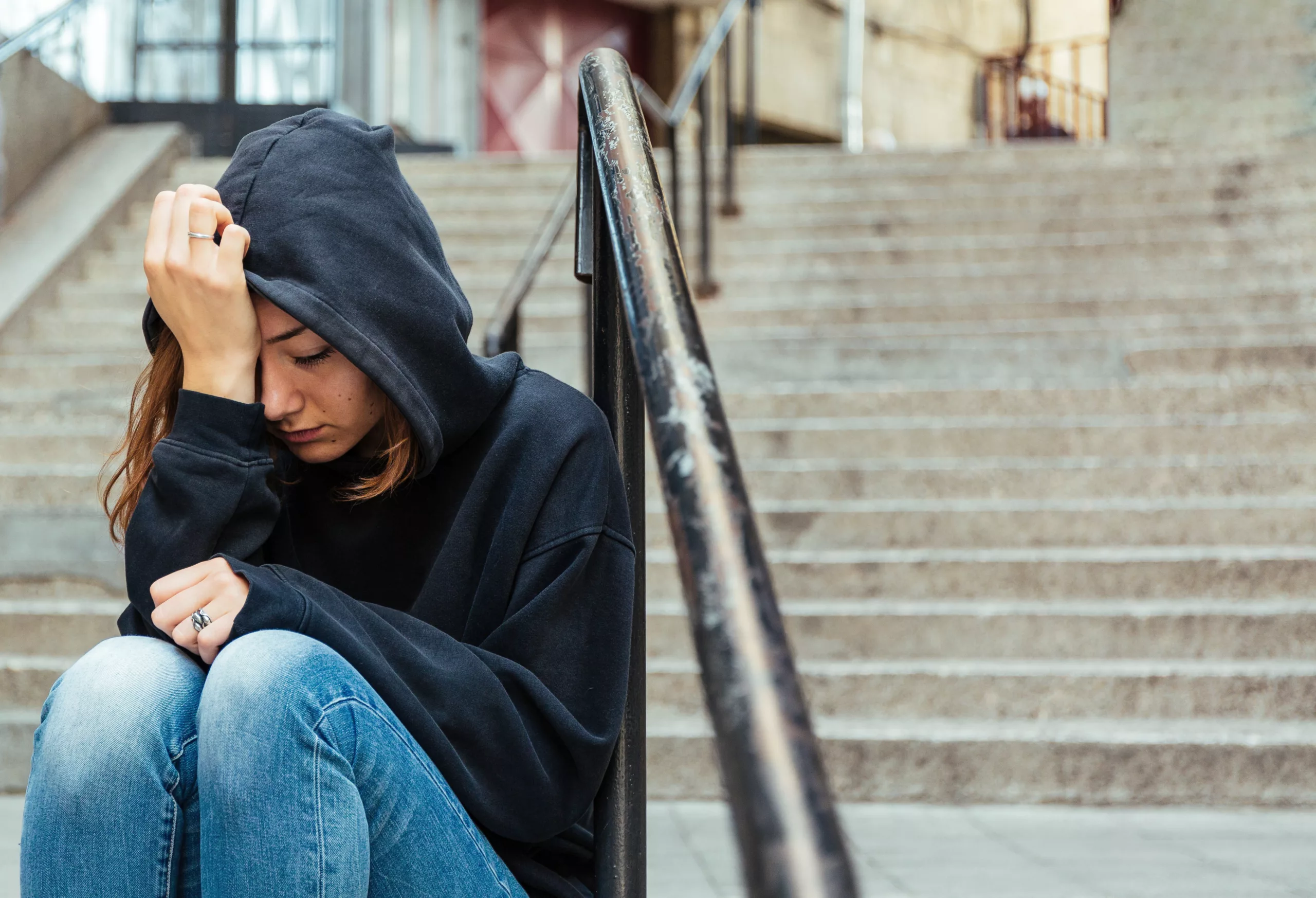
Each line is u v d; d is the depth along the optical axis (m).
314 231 1.01
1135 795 2.65
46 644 3.22
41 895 0.87
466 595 1.06
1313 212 5.32
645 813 1.05
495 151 12.09
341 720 0.87
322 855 0.85
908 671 2.91
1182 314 4.74
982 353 4.46
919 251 5.41
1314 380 3.96
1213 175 5.71
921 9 14.25
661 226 0.84
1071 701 2.87
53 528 3.50
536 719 0.98
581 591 1.02
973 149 6.17
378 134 1.08
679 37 12.91
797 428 3.90
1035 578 3.23
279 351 1.03
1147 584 3.21
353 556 1.13
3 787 2.83
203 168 6.88
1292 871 2.07
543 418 1.07
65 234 5.88
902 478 3.66
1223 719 2.84
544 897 1.04
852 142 13.38
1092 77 14.05
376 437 1.11
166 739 0.89
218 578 0.94
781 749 0.45
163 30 8.18
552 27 12.48
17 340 5.21
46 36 6.44
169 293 0.99
